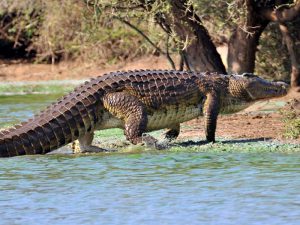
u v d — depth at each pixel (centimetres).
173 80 4306
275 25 7525
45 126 4012
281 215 2767
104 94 4166
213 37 7850
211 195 3083
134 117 4178
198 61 6425
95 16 6122
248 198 3019
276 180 3306
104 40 10400
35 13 10850
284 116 4956
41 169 3669
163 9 5825
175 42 6431
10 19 11619
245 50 6444
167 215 2816
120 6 6219
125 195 3127
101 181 3391
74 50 11000
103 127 4203
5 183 3378
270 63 7756
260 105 6106
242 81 4453
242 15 6262
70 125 4056
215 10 6500
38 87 9269
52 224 2739
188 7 5866
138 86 4219
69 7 9719
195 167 3638
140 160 3853
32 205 3006
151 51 10569
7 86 9494
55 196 3136
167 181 3353
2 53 11775
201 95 4372
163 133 4575
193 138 4559
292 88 6575
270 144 4209
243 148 4097
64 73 10719
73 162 3838
